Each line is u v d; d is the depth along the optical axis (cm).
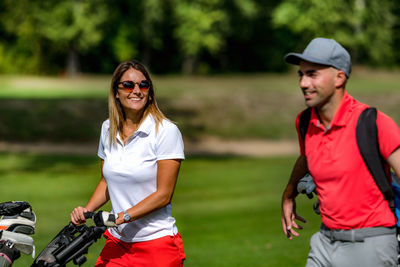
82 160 4234
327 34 10650
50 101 6238
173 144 676
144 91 679
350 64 610
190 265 1348
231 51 12675
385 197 597
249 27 11700
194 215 2173
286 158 4666
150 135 677
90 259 1375
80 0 10494
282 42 12194
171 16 11312
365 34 10888
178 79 9700
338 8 10538
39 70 10725
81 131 5653
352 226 602
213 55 12231
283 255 1434
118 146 689
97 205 745
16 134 5475
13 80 8688
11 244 664
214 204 2439
